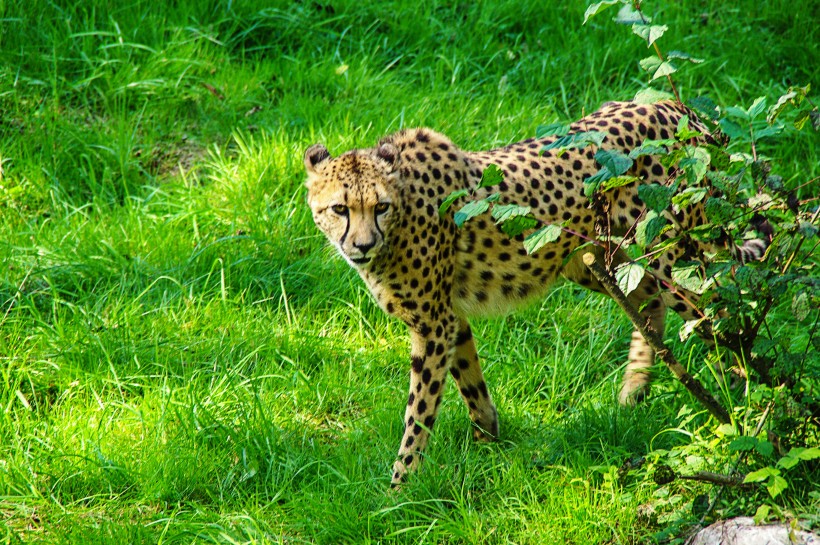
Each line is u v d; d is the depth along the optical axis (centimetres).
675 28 1595
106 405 951
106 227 1201
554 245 933
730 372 952
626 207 923
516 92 1461
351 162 849
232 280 1143
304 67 1467
